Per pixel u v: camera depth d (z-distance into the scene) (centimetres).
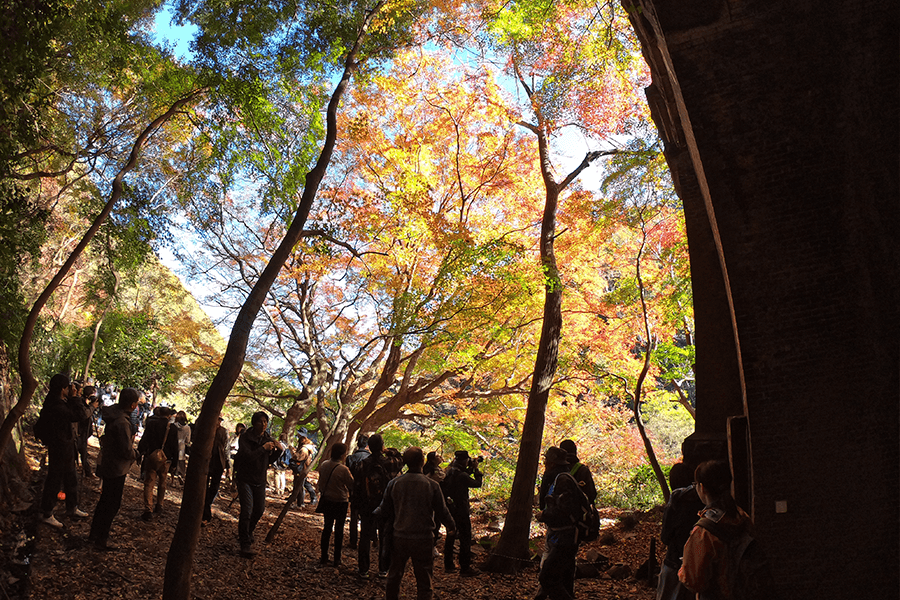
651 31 740
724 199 627
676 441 2769
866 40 583
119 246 1102
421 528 662
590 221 1605
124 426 793
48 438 802
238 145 939
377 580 898
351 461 1155
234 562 867
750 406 608
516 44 1375
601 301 1905
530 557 1179
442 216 1612
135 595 669
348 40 881
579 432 2333
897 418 568
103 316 1623
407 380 2220
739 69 615
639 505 2042
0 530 727
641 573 986
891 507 560
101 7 898
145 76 989
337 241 877
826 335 595
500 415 2464
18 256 879
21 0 669
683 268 1634
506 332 1714
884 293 583
